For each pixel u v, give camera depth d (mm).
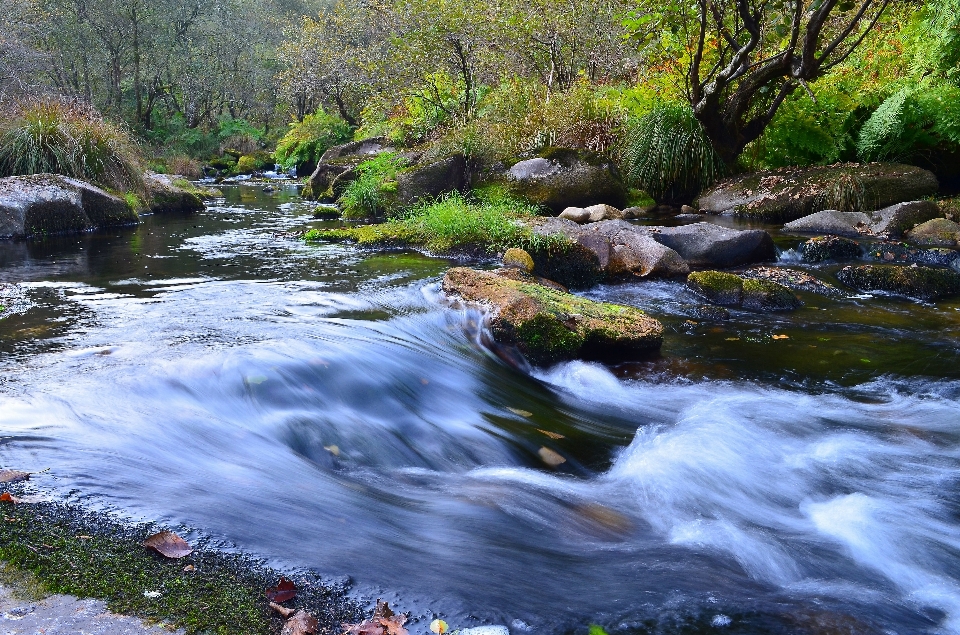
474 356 4910
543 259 7102
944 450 3754
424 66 15109
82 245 8812
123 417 3385
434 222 8508
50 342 4535
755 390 4574
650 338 5062
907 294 6762
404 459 3502
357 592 2223
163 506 2611
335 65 24391
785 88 11625
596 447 3799
